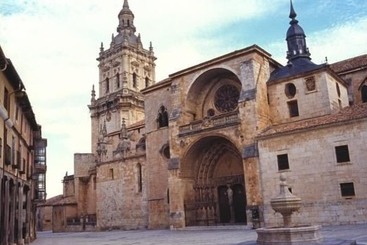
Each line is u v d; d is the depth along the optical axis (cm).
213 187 4531
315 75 3997
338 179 3209
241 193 4366
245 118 3978
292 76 4131
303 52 4706
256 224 3603
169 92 5197
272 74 4459
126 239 3247
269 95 4281
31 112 3475
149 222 5059
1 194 2475
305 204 3353
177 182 4431
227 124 4100
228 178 4406
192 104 4828
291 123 3862
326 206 3234
